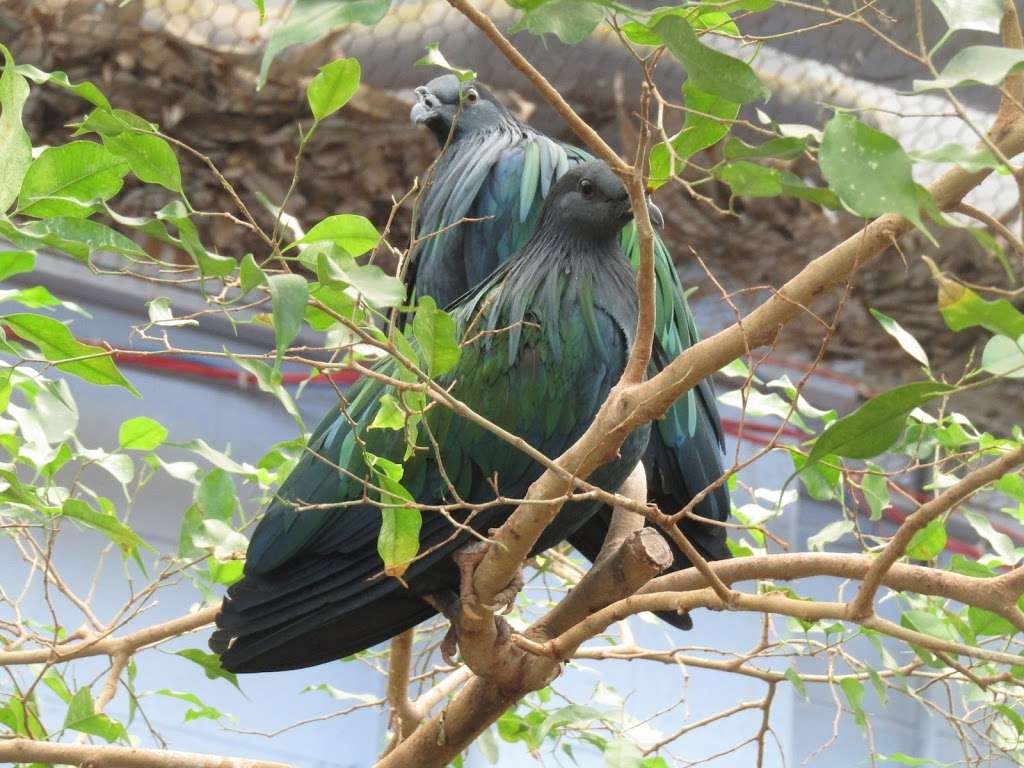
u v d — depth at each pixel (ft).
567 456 9.31
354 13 6.48
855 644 27.91
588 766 25.95
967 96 20.72
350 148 22.89
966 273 24.39
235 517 22.00
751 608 9.91
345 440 12.10
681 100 22.30
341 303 8.70
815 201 7.61
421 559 11.57
